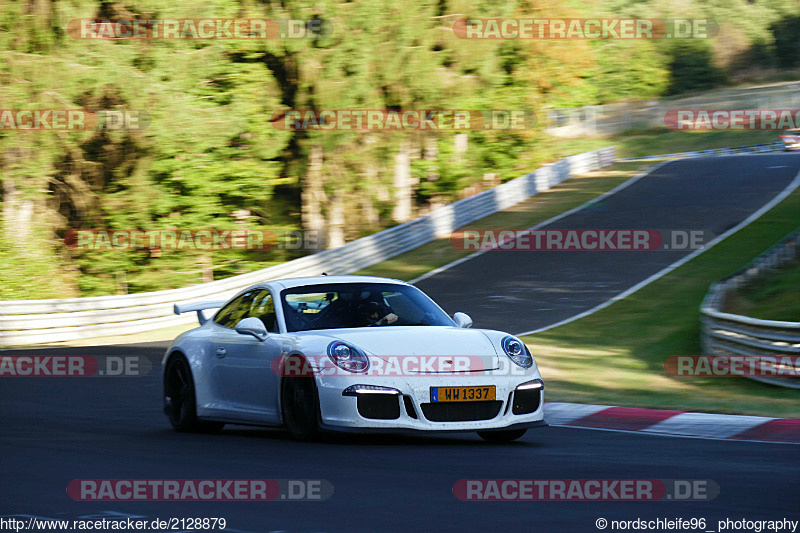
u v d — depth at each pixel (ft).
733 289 185.88
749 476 61.21
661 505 51.75
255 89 319.06
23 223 290.76
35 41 277.85
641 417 100.94
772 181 386.52
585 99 492.13
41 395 125.90
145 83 283.59
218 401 86.79
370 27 333.62
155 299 231.30
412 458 68.95
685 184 399.44
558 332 189.78
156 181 314.76
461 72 369.30
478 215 359.05
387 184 406.82
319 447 74.79
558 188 415.64
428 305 88.38
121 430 91.66
